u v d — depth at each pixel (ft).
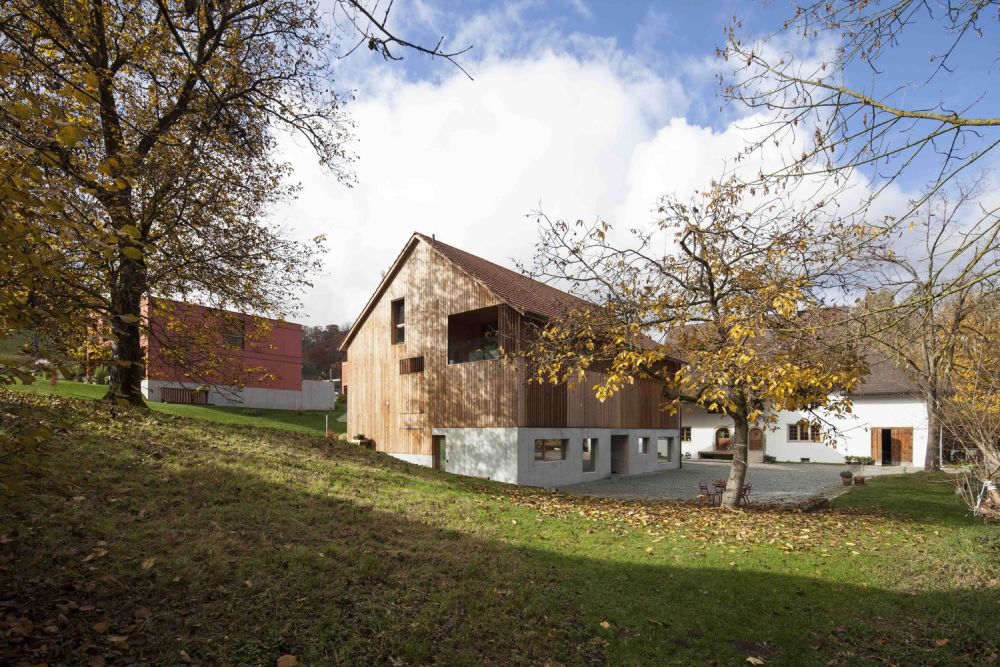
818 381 31.65
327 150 29.81
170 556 18.51
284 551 20.48
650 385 94.79
